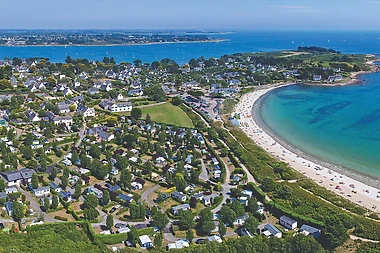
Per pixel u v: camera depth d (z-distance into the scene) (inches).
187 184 7170.3
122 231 5388.8
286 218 5851.4
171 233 5497.1
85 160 7716.5
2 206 6117.1
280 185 7012.8
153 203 6402.6
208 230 5438.0
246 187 7032.5
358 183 7628.0
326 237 5206.7
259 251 4712.1
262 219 5979.3
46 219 5772.6
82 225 5521.7
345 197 6993.1
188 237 5191.9
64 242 4982.8
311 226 5605.3
